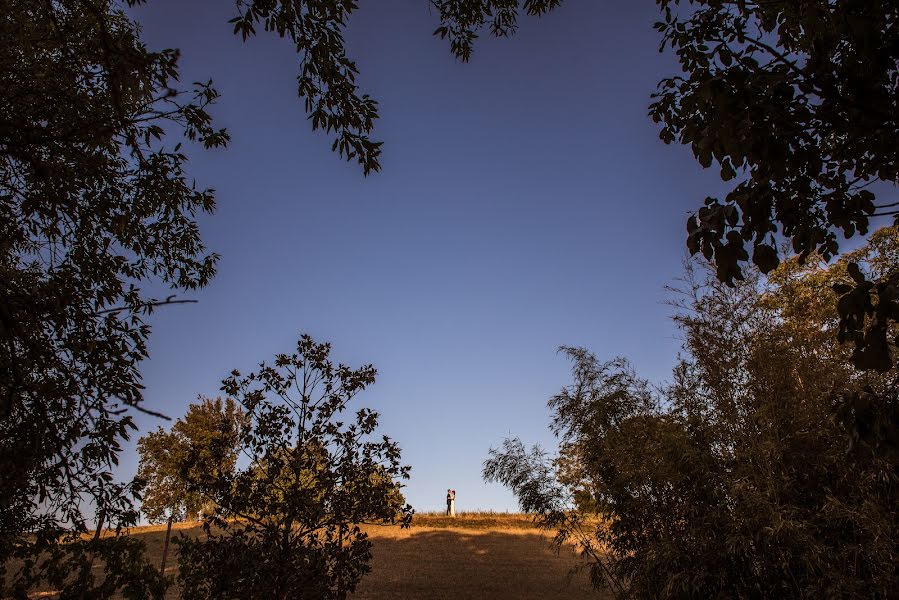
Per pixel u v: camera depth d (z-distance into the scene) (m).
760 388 7.03
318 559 6.83
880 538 5.61
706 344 7.81
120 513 4.04
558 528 9.64
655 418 8.29
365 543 7.27
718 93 2.26
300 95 4.19
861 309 2.15
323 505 7.24
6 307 2.83
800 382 6.97
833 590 5.70
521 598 13.71
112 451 3.60
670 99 3.28
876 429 2.35
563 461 9.45
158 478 12.78
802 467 6.46
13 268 4.36
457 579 15.44
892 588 5.51
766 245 2.44
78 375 3.67
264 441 7.50
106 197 4.50
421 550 19.02
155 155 4.00
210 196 5.15
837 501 5.85
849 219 2.64
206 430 12.74
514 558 17.92
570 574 9.63
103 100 3.67
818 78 2.25
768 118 2.26
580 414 8.93
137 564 7.82
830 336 7.18
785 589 6.40
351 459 7.45
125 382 3.75
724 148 2.36
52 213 3.79
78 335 3.82
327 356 7.94
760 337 7.45
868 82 2.19
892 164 2.56
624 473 7.86
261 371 7.68
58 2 3.74
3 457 3.13
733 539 6.35
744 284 8.02
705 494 7.18
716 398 7.54
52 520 4.64
